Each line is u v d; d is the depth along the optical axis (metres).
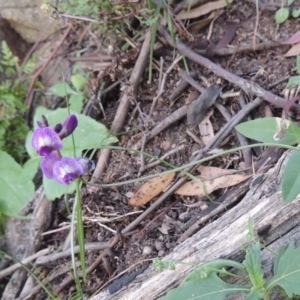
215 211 0.32
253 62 0.36
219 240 0.29
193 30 0.39
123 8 0.36
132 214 0.34
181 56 0.37
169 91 0.37
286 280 0.26
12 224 0.39
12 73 0.45
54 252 0.36
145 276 0.30
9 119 0.42
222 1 0.38
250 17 0.38
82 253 0.32
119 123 0.37
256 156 0.33
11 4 0.45
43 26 0.45
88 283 0.33
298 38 0.35
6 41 0.46
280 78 0.35
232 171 0.33
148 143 0.36
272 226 0.29
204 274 0.27
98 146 0.35
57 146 0.31
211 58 0.37
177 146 0.35
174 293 0.27
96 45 0.41
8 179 0.40
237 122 0.34
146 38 0.38
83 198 0.35
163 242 0.32
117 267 0.33
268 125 0.30
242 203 0.30
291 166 0.28
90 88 0.40
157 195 0.34
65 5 0.37
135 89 0.37
